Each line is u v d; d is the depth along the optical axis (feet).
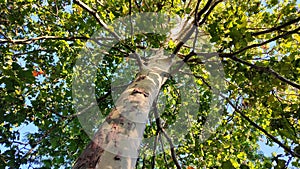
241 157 16.75
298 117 12.48
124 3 15.89
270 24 15.35
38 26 18.22
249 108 16.16
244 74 13.20
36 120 15.28
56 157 15.07
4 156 13.16
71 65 17.38
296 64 12.00
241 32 10.74
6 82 9.77
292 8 13.42
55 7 19.11
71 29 16.90
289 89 15.71
